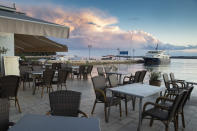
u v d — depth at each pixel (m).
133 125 2.74
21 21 2.25
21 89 5.20
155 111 2.41
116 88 2.92
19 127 1.28
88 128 1.30
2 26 2.11
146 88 2.92
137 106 3.77
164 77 4.69
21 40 6.00
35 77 5.33
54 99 2.00
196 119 3.11
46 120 1.43
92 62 29.53
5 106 1.58
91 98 4.34
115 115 3.17
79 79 7.84
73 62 25.33
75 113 2.03
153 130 2.59
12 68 5.84
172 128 2.66
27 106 3.51
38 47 5.81
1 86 2.88
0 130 1.53
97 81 3.22
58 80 4.70
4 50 5.34
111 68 7.56
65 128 1.29
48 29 2.52
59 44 5.23
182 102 2.30
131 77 5.41
